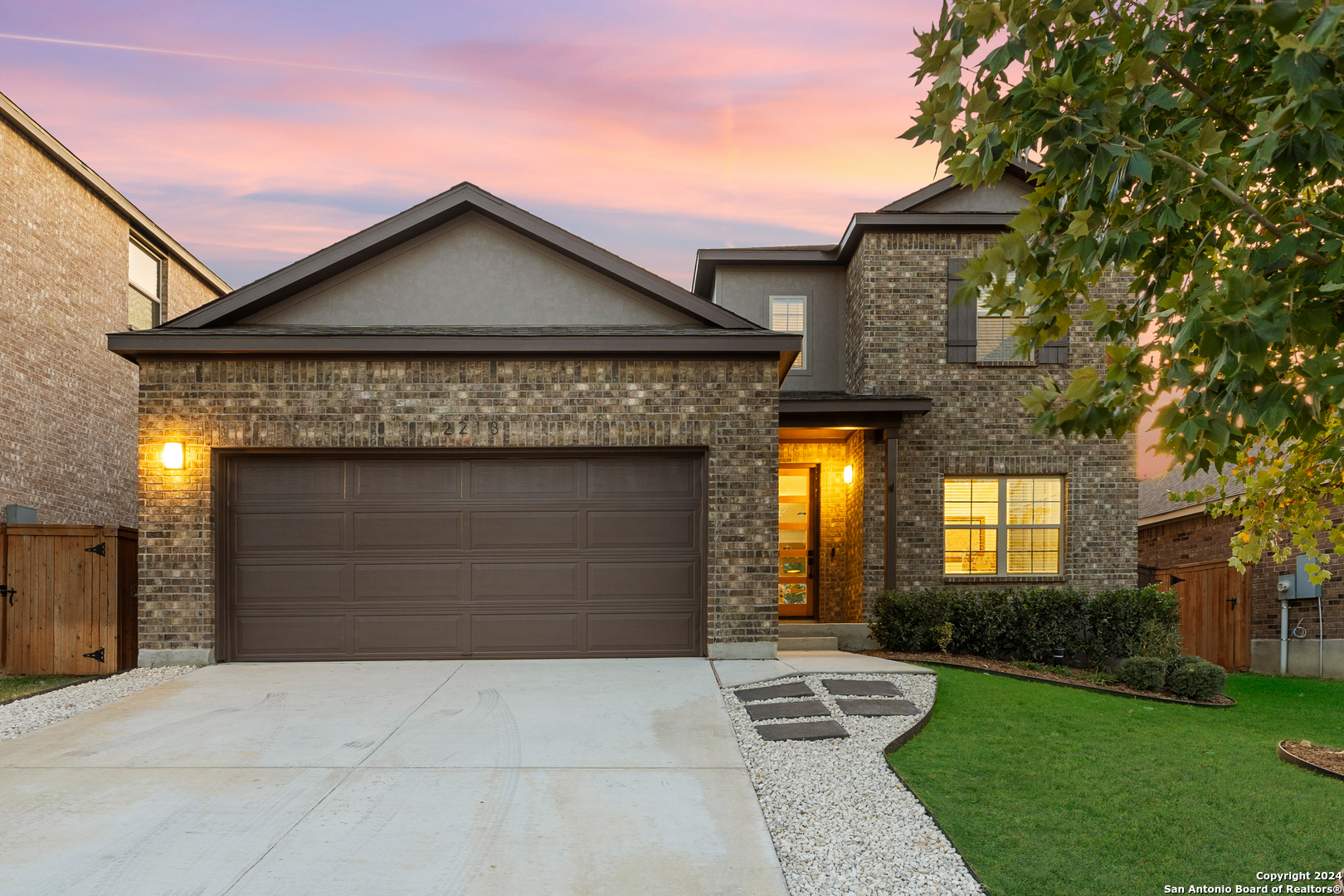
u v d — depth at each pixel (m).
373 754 5.97
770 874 4.18
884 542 11.84
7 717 7.11
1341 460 4.63
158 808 5.00
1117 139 3.08
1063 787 5.54
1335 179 3.08
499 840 4.56
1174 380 2.97
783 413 11.16
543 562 9.18
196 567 8.85
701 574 9.26
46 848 4.45
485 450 9.14
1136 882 4.18
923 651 10.57
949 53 3.44
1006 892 4.05
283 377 8.97
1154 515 16.22
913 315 12.19
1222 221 3.27
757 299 13.46
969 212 12.13
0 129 10.91
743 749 6.16
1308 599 12.88
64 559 9.23
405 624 9.09
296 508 9.11
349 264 9.76
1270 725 8.07
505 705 7.22
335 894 3.96
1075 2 3.12
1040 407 3.40
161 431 8.90
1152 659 9.21
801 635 11.40
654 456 9.31
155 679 8.25
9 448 11.08
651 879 4.13
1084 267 3.22
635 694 7.60
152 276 15.41
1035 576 11.95
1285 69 2.46
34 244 11.63
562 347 8.95
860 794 5.25
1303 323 2.74
